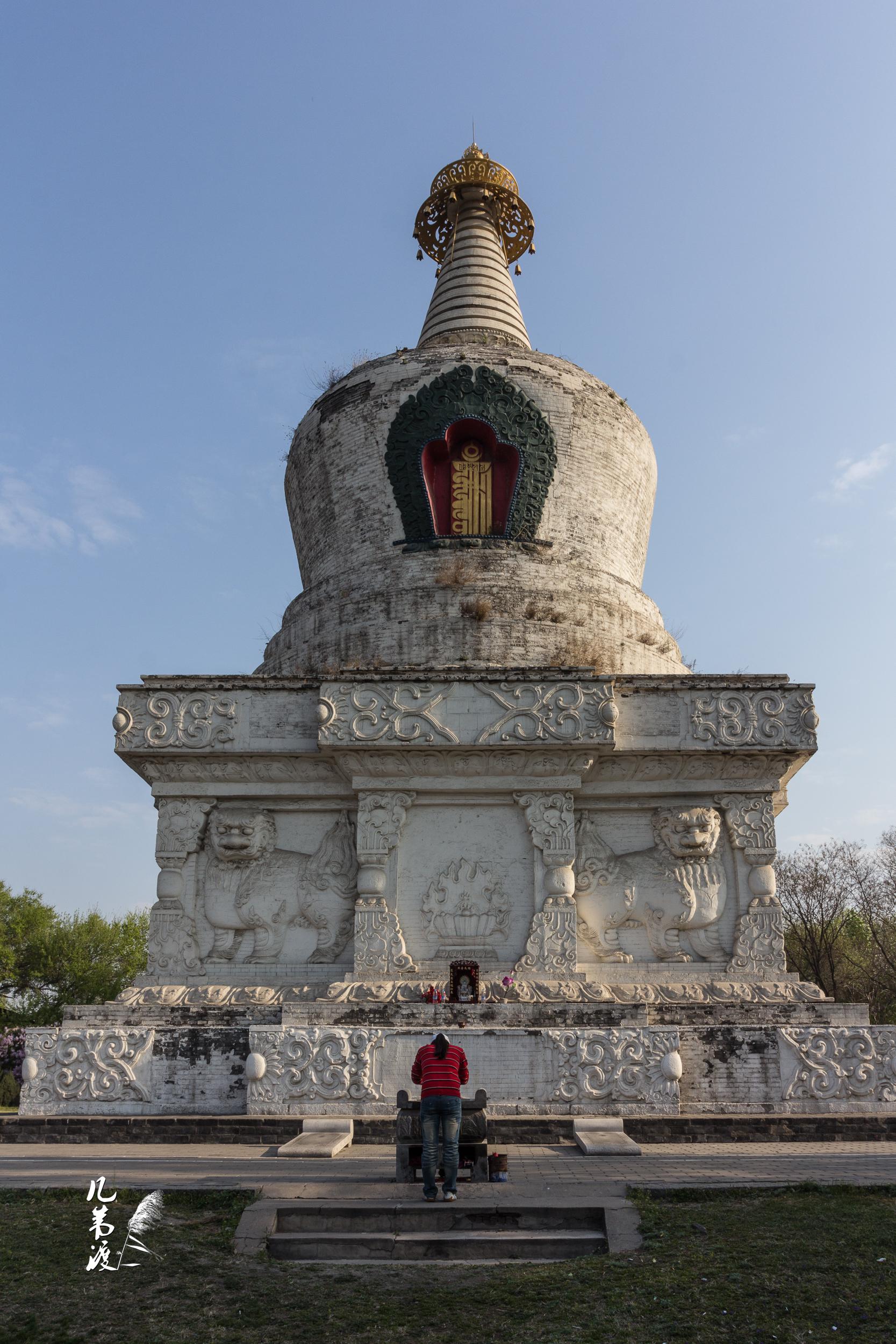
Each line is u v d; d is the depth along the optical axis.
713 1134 18.02
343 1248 11.12
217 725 22.91
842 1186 12.52
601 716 22.05
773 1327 8.79
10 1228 11.65
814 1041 19.58
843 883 48.78
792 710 22.83
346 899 22.62
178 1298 9.76
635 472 29.50
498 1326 9.09
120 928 55.00
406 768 22.50
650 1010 20.44
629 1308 9.26
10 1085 41.19
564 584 26.23
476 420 27.22
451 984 20.56
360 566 27.12
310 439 29.36
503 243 35.88
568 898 21.97
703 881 22.61
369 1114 18.80
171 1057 19.69
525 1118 18.16
